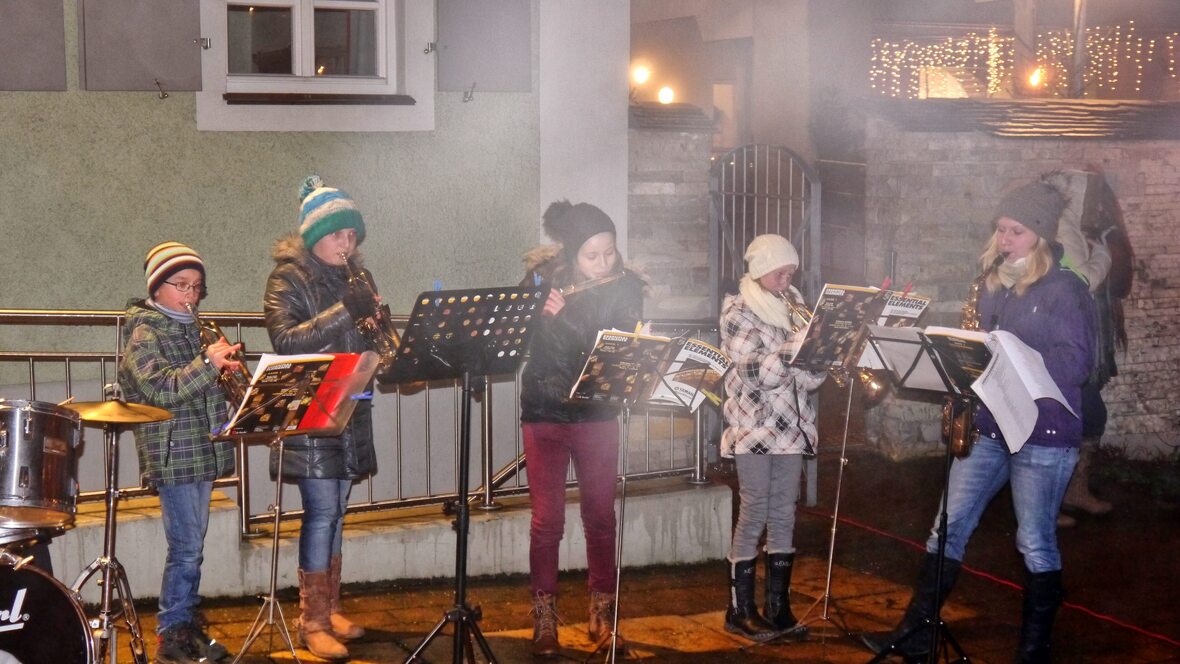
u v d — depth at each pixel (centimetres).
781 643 542
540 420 510
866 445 903
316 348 480
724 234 864
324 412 443
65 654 396
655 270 889
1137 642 561
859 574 647
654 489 646
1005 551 693
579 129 709
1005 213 493
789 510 545
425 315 434
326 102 653
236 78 648
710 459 777
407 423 690
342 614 538
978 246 884
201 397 488
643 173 880
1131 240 905
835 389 1062
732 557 548
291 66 661
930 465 862
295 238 507
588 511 520
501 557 614
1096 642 561
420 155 678
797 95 1305
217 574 566
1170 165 906
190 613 498
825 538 708
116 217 623
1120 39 1462
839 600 605
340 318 480
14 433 401
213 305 645
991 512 765
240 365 457
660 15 1520
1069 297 485
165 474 479
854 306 485
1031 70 1322
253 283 651
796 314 521
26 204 608
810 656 528
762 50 1360
